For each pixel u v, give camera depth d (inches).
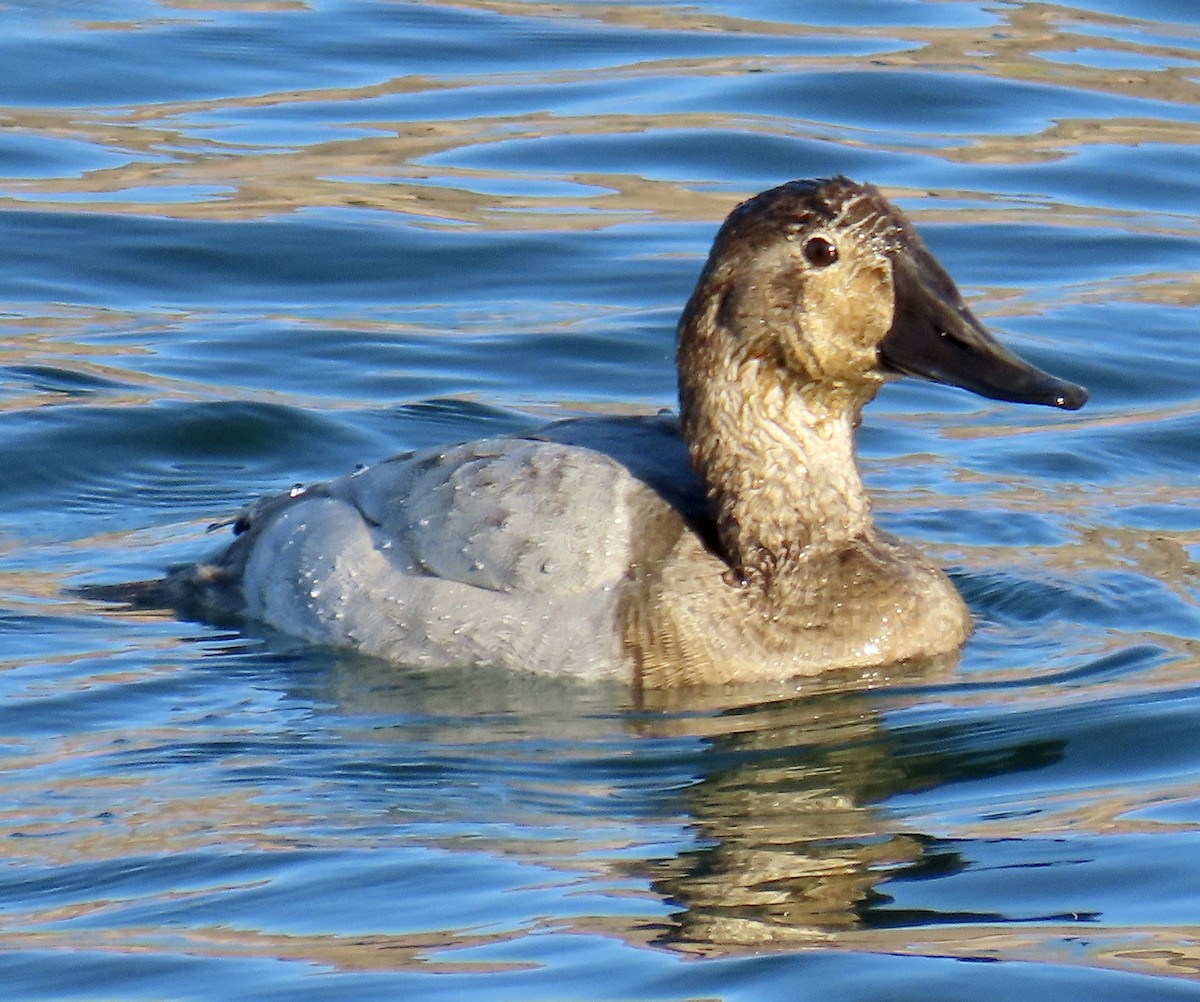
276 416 571.5
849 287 424.5
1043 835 342.0
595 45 881.5
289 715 407.2
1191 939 302.0
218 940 311.0
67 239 695.1
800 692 418.0
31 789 372.5
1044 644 443.2
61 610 464.4
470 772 378.3
